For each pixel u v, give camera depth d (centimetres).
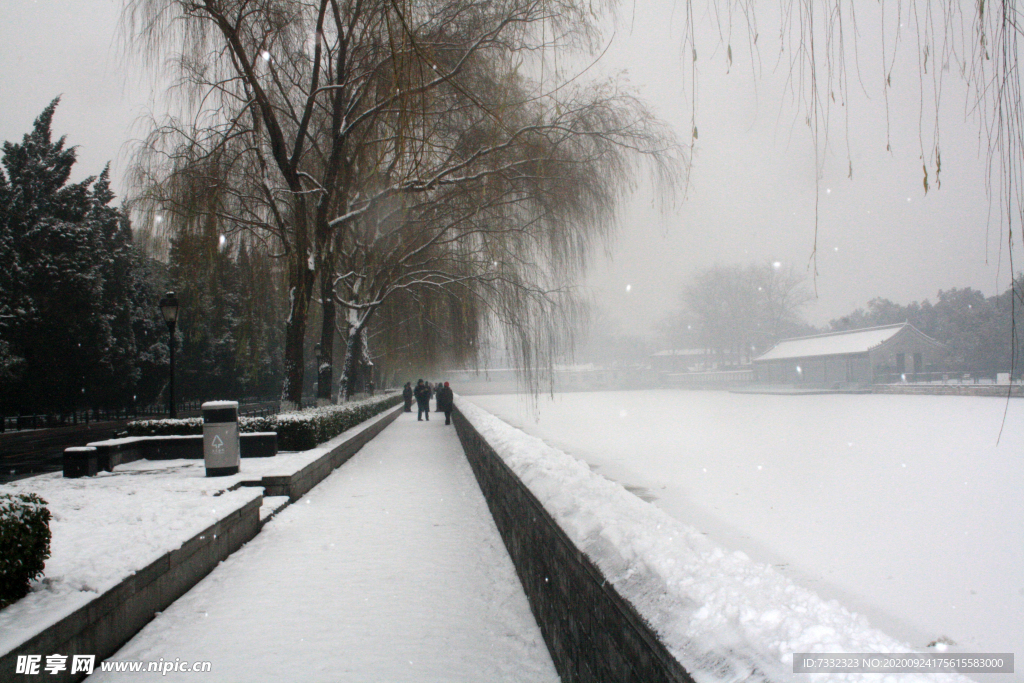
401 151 419
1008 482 1199
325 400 1745
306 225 1441
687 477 1301
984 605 533
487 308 1584
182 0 1238
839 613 190
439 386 3775
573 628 339
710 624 193
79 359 3359
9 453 1769
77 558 460
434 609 502
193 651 421
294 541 726
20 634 324
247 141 1429
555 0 1110
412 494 1032
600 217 1338
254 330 1830
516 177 1302
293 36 1462
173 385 1558
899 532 803
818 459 1565
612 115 1346
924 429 2275
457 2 1217
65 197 3509
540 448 734
